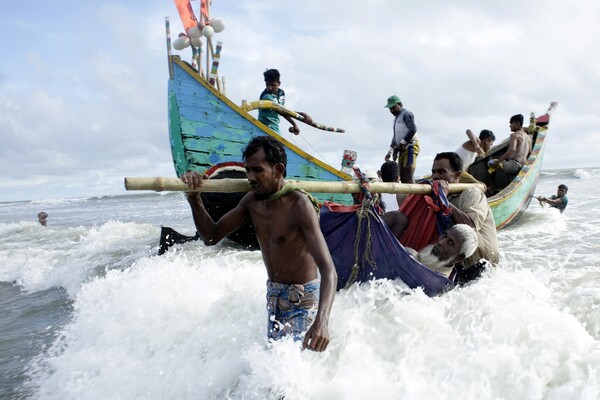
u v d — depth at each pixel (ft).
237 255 23.58
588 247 24.17
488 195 34.68
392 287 13.44
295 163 24.77
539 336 10.85
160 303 15.25
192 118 22.74
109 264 25.52
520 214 33.09
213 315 14.03
